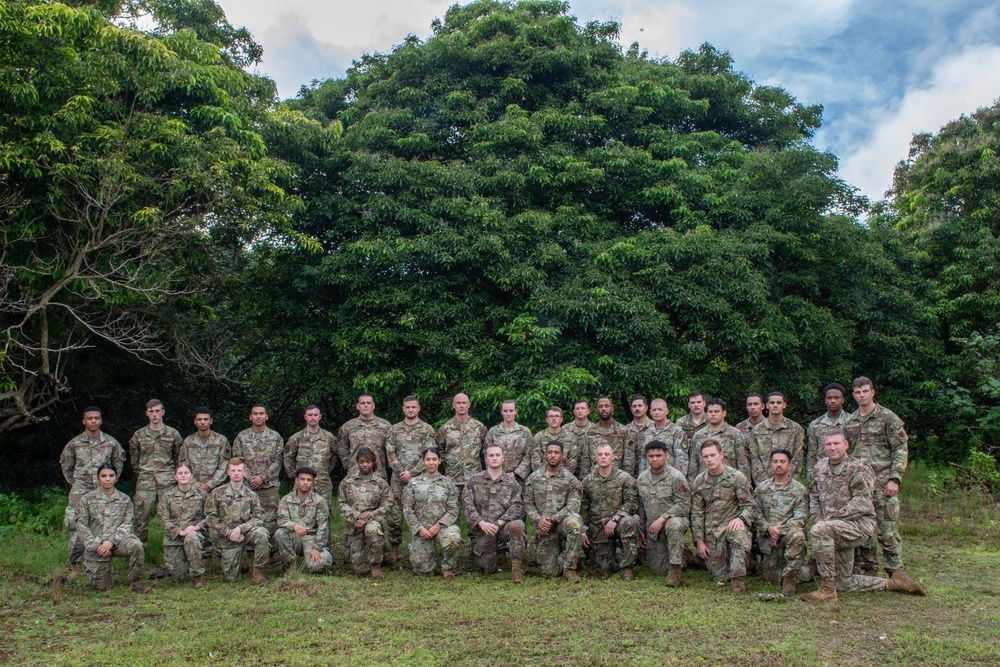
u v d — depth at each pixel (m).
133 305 10.81
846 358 14.09
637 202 13.08
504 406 8.94
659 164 12.93
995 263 15.31
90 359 12.38
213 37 12.85
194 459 8.54
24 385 10.05
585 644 5.58
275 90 12.40
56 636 5.96
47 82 8.89
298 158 12.27
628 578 7.38
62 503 10.09
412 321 11.57
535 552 8.63
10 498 10.19
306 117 13.18
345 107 15.27
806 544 7.67
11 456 12.62
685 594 6.84
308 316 12.81
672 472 7.50
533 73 14.12
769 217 12.85
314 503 7.86
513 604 6.61
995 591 6.78
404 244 11.33
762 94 16.19
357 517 7.71
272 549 8.61
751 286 11.59
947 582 7.12
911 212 18.08
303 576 7.48
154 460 8.58
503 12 14.80
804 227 12.97
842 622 5.98
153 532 8.84
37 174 8.64
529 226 11.84
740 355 12.03
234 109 10.93
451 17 15.73
